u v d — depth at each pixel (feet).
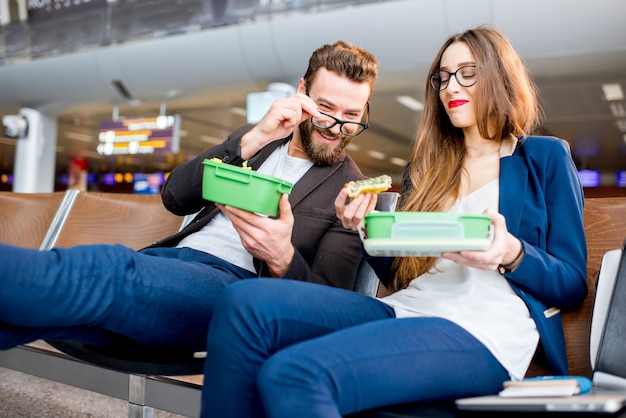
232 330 3.10
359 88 4.95
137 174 67.92
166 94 32.04
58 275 3.46
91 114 37.24
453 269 4.04
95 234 6.68
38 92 34.27
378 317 3.74
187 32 28.43
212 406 3.07
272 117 4.55
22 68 33.60
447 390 3.27
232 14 26.81
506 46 4.37
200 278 4.15
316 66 5.04
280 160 5.21
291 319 3.23
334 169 5.12
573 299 3.83
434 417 3.03
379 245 3.21
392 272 4.56
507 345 3.55
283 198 4.11
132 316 3.82
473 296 3.77
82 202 7.04
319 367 2.84
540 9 21.25
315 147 4.99
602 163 51.37
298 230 4.86
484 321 3.61
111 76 31.55
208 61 28.76
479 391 3.41
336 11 24.54
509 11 21.66
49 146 36.47
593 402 2.54
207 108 35.50
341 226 4.94
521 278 3.64
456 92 4.33
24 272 3.34
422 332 3.31
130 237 6.51
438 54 4.56
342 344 3.02
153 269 3.93
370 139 45.52
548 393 2.82
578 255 3.86
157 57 29.71
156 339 4.02
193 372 4.19
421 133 4.67
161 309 3.92
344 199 3.73
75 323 3.63
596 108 32.78
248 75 28.66
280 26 25.91
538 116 4.71
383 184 3.58
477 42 4.32
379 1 23.71
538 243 3.97
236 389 3.04
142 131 36.58
